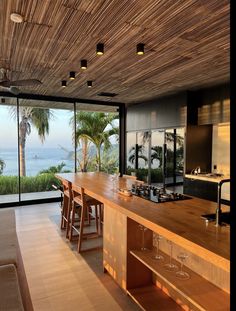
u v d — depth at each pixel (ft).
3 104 18.35
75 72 12.84
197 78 13.78
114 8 6.85
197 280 5.98
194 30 8.15
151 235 7.74
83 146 22.08
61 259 10.02
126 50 9.84
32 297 7.55
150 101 20.34
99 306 7.19
